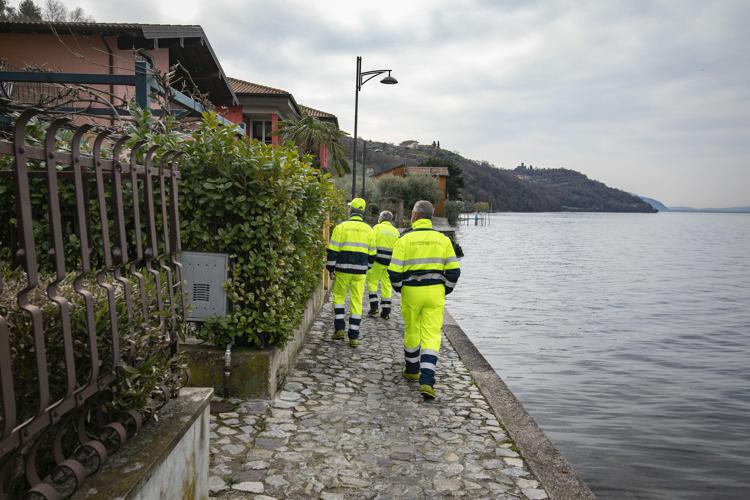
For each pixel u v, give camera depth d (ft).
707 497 20.34
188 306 10.51
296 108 97.35
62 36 48.70
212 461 13.60
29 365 7.00
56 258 6.48
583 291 85.35
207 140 17.62
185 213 17.48
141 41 47.91
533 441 15.79
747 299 81.61
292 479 12.92
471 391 20.56
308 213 24.25
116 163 7.95
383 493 12.55
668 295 84.99
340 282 26.96
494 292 79.20
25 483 7.07
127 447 8.05
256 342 18.17
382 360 24.39
